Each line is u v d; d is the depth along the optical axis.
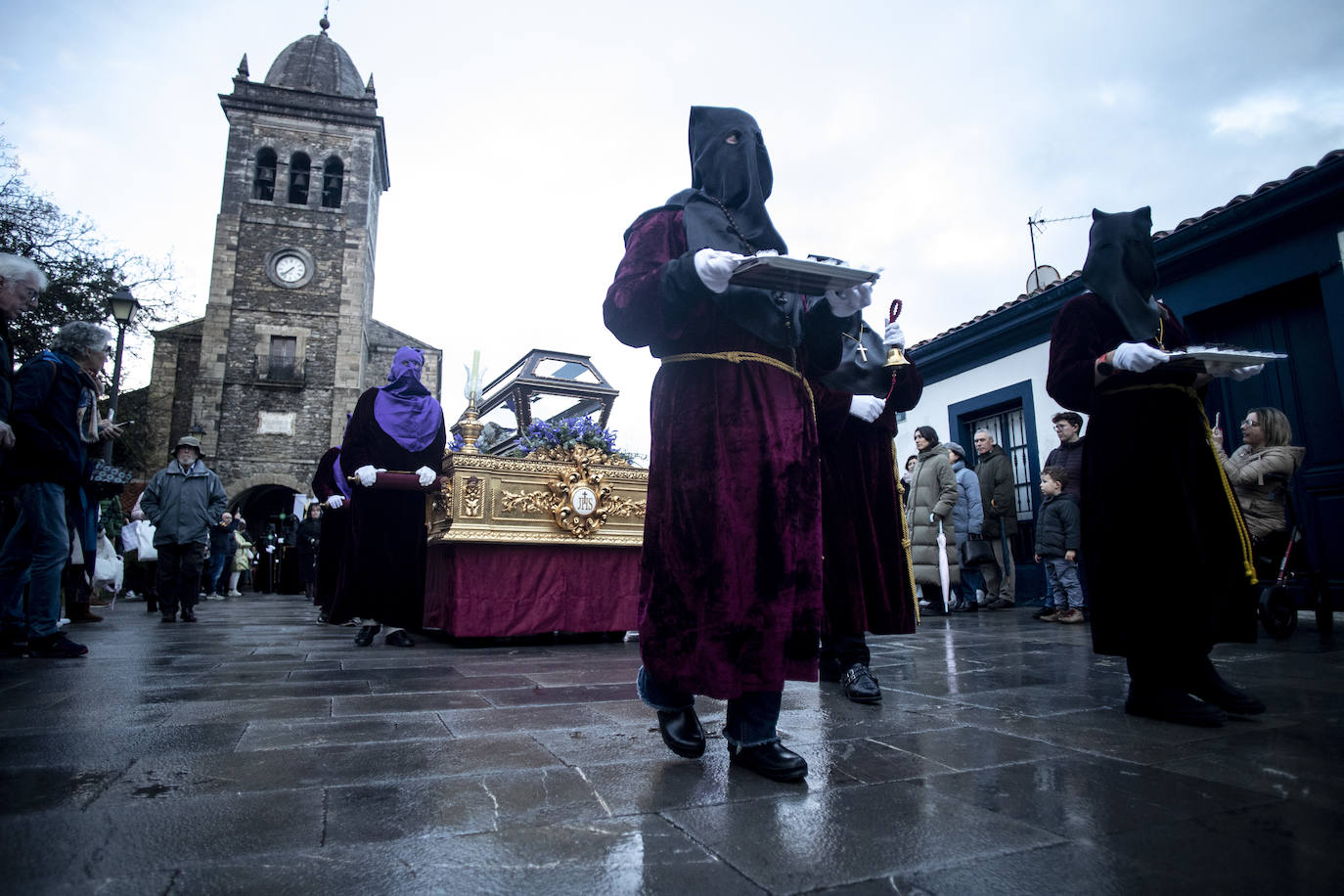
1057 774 1.72
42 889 1.07
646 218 1.99
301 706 2.50
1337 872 1.17
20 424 3.71
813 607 1.77
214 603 10.98
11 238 14.82
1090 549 2.56
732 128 2.05
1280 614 4.43
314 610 8.77
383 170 31.20
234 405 25.38
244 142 26.97
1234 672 3.25
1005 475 7.95
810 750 1.95
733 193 1.99
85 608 6.48
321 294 26.64
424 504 4.69
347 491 5.29
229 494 24.70
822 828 1.36
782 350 1.92
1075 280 7.68
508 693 2.82
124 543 8.36
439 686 2.99
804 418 1.90
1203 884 1.13
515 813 1.43
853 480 3.01
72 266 15.66
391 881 1.11
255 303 26.05
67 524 4.16
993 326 8.88
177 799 1.49
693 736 1.85
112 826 1.33
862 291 1.73
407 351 4.93
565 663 3.78
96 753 1.84
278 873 1.14
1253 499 4.65
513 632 4.67
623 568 5.08
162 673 3.30
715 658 1.69
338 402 26.05
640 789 1.59
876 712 2.48
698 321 1.89
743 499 1.77
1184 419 2.48
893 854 1.24
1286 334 6.31
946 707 2.57
